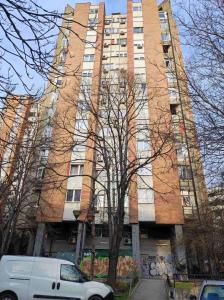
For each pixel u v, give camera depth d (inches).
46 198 1155.3
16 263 502.0
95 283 493.0
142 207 1122.0
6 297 477.7
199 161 370.0
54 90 278.5
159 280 936.3
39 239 1110.4
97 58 1491.1
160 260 1151.0
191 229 1014.4
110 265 574.2
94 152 1242.0
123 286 697.6
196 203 1004.6
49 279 486.0
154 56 1450.5
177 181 1140.5
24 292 477.7
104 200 1141.1
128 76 1024.9
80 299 474.6
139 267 1007.6
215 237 951.0
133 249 1046.4
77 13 1651.1
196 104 339.9
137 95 1039.0
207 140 335.3
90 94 1007.6
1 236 993.5
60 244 1214.9
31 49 176.1
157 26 1601.9
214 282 308.3
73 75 203.5
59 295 475.8
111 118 955.3
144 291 743.7
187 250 1077.8
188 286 634.8
